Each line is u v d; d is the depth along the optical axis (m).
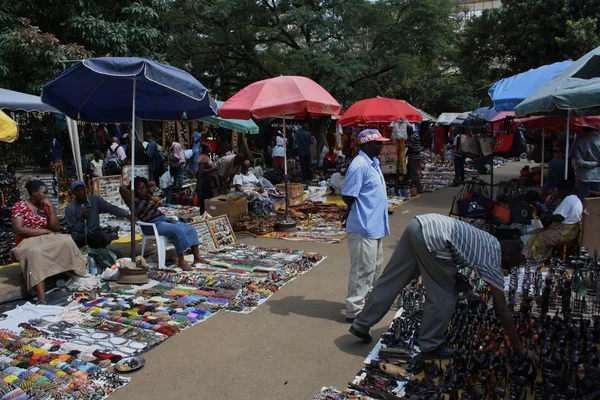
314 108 7.60
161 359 3.96
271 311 4.99
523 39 17.91
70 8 13.47
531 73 7.71
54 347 4.09
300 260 6.73
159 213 6.54
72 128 10.80
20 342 4.15
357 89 20.91
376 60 19.36
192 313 4.89
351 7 18.12
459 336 3.99
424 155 20.98
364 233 4.46
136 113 7.39
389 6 18.92
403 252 3.90
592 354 3.47
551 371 3.33
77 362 3.82
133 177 6.03
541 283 4.80
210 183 9.80
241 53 20.20
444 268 3.56
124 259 5.93
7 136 6.93
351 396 3.34
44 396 3.32
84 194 6.43
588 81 5.15
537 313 4.57
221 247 7.60
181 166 12.70
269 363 3.90
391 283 3.97
